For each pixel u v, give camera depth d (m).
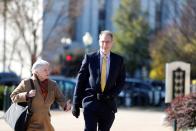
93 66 13.89
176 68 31.78
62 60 76.81
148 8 86.75
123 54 81.81
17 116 12.63
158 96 49.75
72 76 76.12
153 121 30.89
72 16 69.56
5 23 60.75
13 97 12.79
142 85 50.53
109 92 13.93
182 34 55.12
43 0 63.97
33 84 12.88
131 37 81.69
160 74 62.84
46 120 12.98
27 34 63.62
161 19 79.94
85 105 13.82
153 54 64.38
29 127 12.79
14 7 60.38
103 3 103.75
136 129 26.33
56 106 38.16
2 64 67.19
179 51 55.09
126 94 48.69
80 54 77.62
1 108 36.06
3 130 23.66
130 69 82.50
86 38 53.62
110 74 13.86
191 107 23.03
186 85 31.86
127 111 40.59
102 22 103.19
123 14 82.19
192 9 52.91
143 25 81.62
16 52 66.44
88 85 14.04
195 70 53.53
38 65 12.88
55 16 71.12
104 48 13.83
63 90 44.56
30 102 12.75
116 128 26.72
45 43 65.69
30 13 62.16
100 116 13.91
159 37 65.00
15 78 50.03
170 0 59.69
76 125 27.44
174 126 22.53
